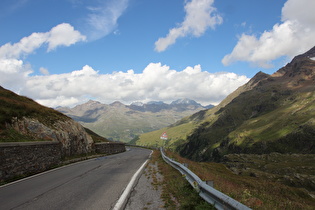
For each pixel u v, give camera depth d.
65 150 23.84
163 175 13.22
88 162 22.33
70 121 30.00
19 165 13.99
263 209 6.51
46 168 17.52
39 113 24.89
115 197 7.94
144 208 6.70
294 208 8.41
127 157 28.39
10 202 7.57
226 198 5.38
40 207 6.88
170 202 7.32
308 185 78.38
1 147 12.54
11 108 21.36
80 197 8.02
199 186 7.60
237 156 150.25
